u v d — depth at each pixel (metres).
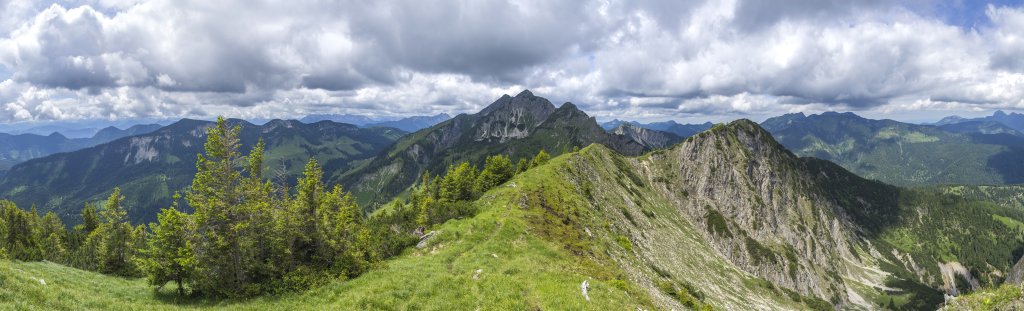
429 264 40.47
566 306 27.23
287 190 48.16
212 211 36.31
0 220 95.31
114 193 65.56
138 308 28.09
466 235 50.19
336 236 40.16
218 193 37.53
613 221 85.75
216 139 38.69
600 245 58.31
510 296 28.77
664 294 48.53
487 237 49.78
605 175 131.62
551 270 37.78
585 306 27.69
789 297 126.31
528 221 56.12
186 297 36.91
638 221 104.38
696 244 128.12
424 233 55.59
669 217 145.75
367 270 37.78
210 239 35.91
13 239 92.81
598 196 99.12
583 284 31.73
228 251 36.41
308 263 40.66
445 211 70.00
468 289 30.34
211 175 37.84
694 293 65.00
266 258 38.75
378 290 30.61
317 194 42.12
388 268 38.34
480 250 44.72
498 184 115.00
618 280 38.72
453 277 33.16
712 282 90.75
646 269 61.03
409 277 33.56
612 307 29.23
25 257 58.38
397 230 81.75
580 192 90.38
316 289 33.81
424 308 27.42
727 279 107.19
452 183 107.56
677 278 70.56
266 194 42.75
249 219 37.47
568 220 66.12
